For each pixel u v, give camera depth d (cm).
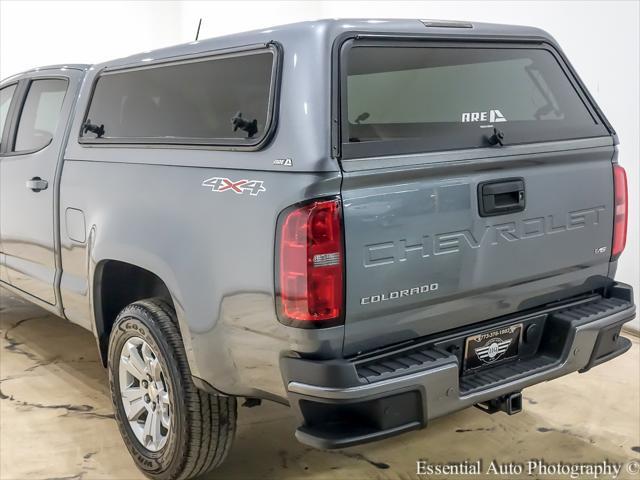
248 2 733
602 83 446
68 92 321
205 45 243
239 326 214
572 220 251
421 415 204
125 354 270
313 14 693
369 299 199
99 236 273
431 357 210
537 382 237
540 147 238
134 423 273
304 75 199
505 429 315
